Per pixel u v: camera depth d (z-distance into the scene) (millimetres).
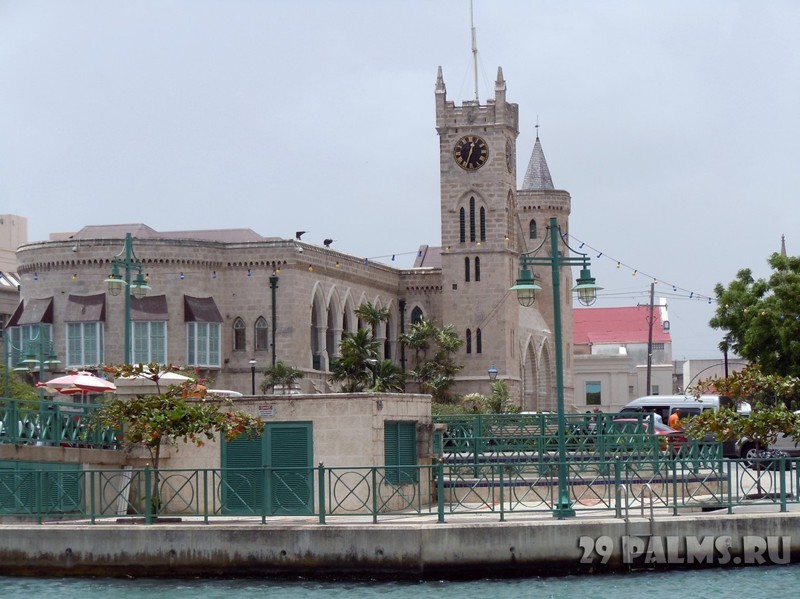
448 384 142250
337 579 46688
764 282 103562
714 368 188500
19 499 51625
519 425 65875
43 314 127875
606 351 197500
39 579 48125
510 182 152625
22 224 182125
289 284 131125
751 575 47500
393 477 55562
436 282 154375
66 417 56406
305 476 54562
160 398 51656
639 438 61500
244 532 47250
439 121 150750
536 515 50656
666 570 47906
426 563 46406
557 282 51281
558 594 44562
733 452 77250
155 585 46781
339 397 54438
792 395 62875
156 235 151750
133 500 55906
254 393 129875
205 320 129250
